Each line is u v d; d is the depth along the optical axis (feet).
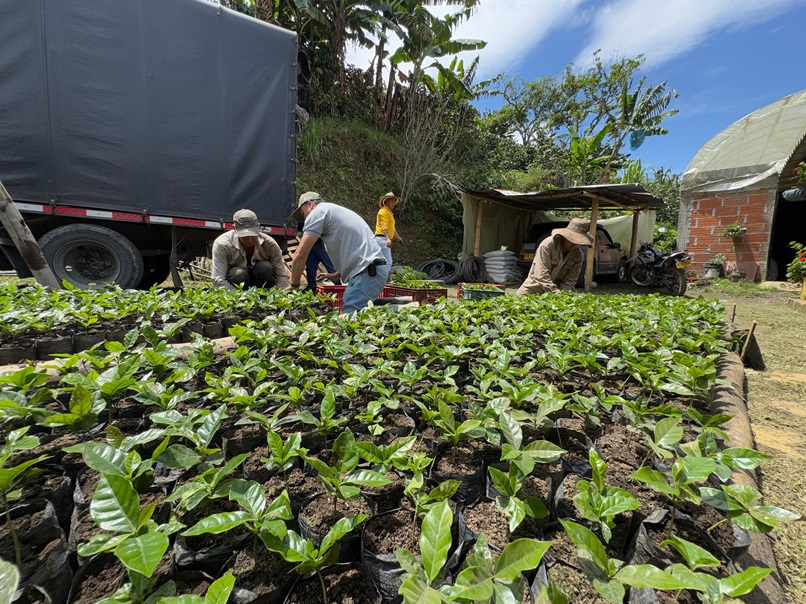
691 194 41.75
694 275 40.27
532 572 3.19
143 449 4.50
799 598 4.37
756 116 38.81
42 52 15.34
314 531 3.39
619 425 5.36
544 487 4.04
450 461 4.43
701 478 3.24
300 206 15.47
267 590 2.86
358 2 42.39
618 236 46.88
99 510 2.64
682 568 2.63
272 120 19.92
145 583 2.56
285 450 3.77
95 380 4.71
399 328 8.87
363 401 5.87
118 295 11.35
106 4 16.11
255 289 12.52
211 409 5.23
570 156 62.80
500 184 53.57
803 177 29.66
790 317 22.50
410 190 46.26
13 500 3.56
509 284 38.68
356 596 2.95
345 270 13.97
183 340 9.75
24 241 13.14
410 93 50.14
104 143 16.61
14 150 15.35
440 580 2.78
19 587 2.73
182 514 3.47
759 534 4.10
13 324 8.11
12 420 4.50
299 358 7.50
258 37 19.22
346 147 44.01
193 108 18.06
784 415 9.43
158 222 17.90
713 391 6.91
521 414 4.56
